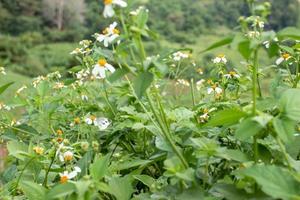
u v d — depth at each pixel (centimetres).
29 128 117
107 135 105
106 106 111
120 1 66
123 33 72
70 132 118
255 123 59
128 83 78
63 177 74
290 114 59
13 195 81
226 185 61
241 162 64
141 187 89
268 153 68
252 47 57
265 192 54
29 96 137
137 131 97
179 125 81
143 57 65
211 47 62
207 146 63
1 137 120
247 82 116
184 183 63
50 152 84
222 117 62
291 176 56
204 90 138
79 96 127
